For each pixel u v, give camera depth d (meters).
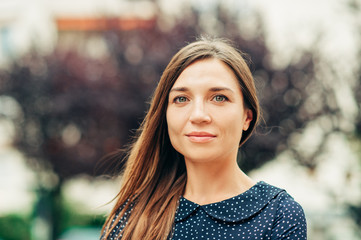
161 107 1.80
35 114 10.47
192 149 1.65
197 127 1.63
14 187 14.77
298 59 9.70
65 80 10.33
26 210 14.05
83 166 10.12
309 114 9.38
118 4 11.19
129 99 9.73
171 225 1.74
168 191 1.85
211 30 10.12
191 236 1.69
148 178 1.90
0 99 10.77
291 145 9.47
